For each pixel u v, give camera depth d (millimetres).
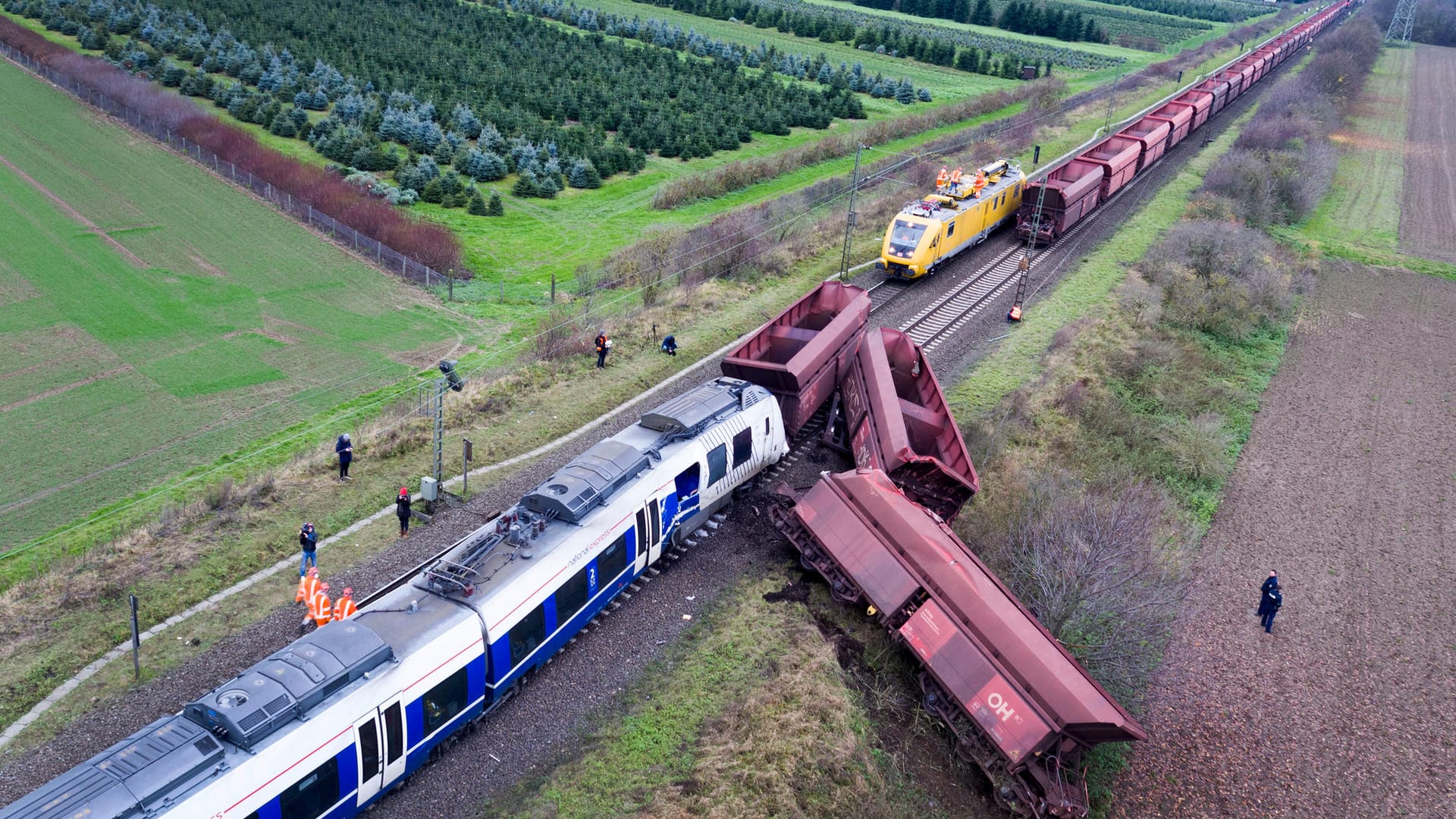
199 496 29172
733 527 28172
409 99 71750
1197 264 51219
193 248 53438
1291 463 36250
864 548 24219
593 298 46750
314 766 16438
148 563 24500
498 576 20562
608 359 38406
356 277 51469
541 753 19875
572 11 116000
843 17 145625
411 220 56344
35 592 23266
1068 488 29938
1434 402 41562
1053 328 42969
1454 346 47250
